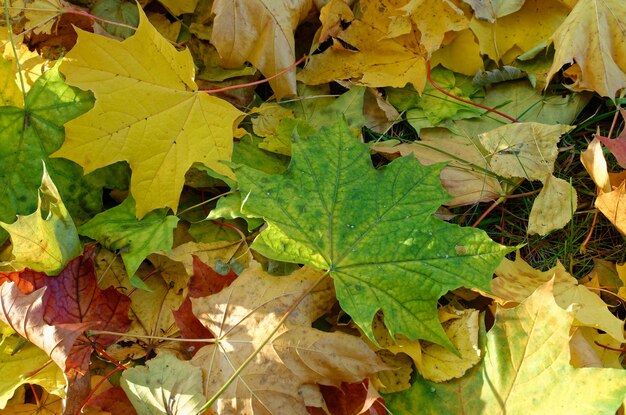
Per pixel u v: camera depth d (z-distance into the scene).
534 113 0.65
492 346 0.52
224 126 0.59
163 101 0.58
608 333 0.53
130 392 0.51
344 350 0.52
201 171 0.60
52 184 0.53
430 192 0.55
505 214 0.62
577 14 0.63
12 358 0.53
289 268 0.57
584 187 0.63
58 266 0.53
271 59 0.62
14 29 0.61
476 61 0.66
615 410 0.49
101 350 0.53
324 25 0.64
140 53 0.57
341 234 0.54
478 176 0.62
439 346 0.54
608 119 0.65
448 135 0.64
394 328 0.52
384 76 0.65
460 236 0.54
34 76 0.59
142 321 0.55
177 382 0.51
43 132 0.57
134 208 0.58
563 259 0.60
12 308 0.51
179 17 0.67
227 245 0.58
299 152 0.56
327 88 0.66
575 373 0.50
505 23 0.66
